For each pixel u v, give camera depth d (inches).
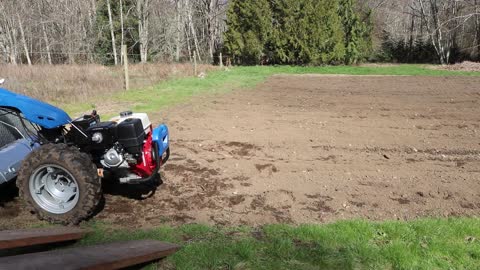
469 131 325.1
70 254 121.3
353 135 313.9
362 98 494.9
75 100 454.9
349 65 1158.3
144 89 545.0
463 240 154.4
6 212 178.4
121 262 119.3
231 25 1206.9
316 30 1098.1
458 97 493.7
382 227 163.6
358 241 153.2
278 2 1126.4
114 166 179.0
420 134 316.8
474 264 139.0
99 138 176.7
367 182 217.2
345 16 1167.6
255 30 1166.3
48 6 1489.9
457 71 837.8
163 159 205.6
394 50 1417.3
